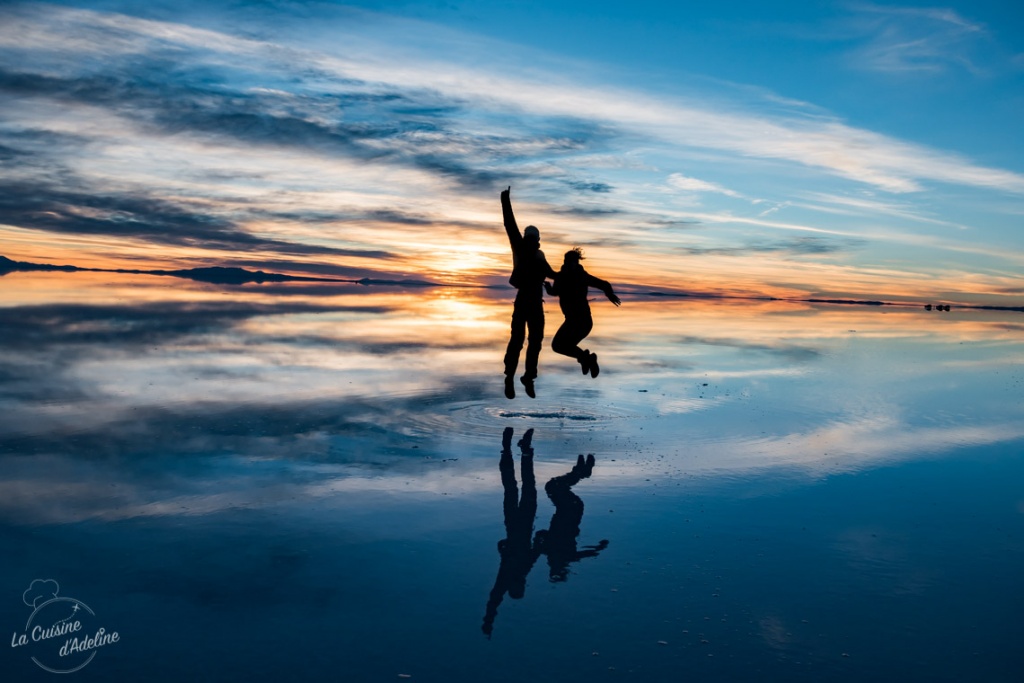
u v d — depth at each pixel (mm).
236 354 12672
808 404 8828
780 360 13523
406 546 4055
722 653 2902
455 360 12336
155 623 3107
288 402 8344
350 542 4098
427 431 7004
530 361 7500
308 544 4055
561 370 11523
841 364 13031
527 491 5133
